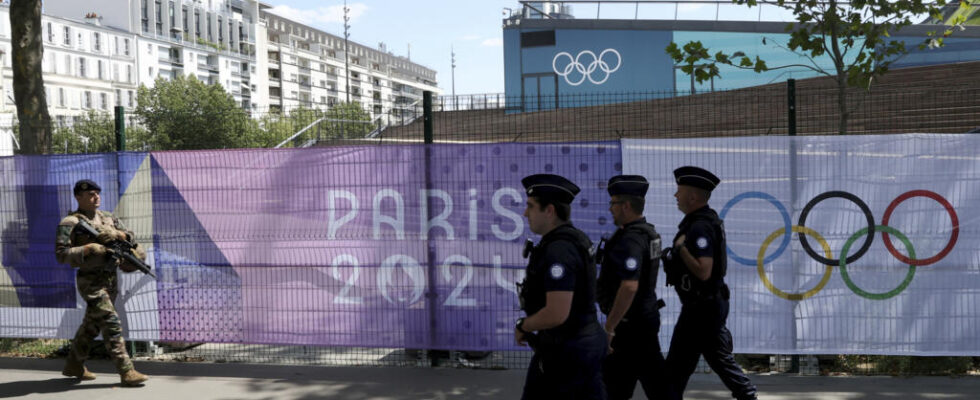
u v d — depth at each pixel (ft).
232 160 22.52
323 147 22.07
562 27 72.74
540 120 27.40
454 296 21.44
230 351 24.08
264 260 22.44
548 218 12.01
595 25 71.61
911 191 19.80
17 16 27.14
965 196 19.62
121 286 23.25
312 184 22.13
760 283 20.33
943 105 31.07
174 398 19.06
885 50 24.71
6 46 270.46
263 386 19.97
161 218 23.02
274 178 22.36
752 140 20.25
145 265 21.03
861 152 19.93
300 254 22.24
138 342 23.76
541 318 11.36
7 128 28.02
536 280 11.78
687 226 15.19
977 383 19.13
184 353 23.93
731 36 66.33
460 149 21.33
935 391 18.47
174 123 181.98
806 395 18.24
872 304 19.97
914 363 20.44
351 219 21.95
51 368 22.13
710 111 27.09
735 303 20.44
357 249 21.94
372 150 21.80
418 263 21.63
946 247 19.71
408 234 21.67
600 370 11.87
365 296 21.93
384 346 21.84
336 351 23.88
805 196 20.15
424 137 21.70
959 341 19.70
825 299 20.13
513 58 74.02
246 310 22.58
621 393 14.48
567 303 11.30
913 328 19.84
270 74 495.82
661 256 15.30
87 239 19.85
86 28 329.52
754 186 20.27
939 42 25.05
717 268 14.97
